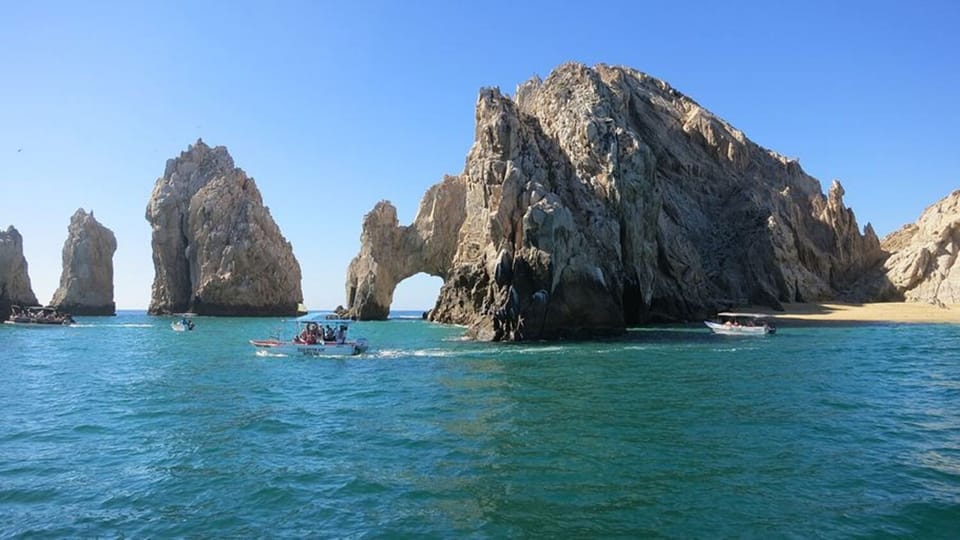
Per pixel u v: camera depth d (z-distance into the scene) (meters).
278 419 21.86
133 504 12.98
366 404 24.52
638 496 12.84
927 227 97.38
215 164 128.88
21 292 106.00
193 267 119.81
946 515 11.73
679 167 103.75
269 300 118.81
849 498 12.67
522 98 103.00
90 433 20.05
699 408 22.42
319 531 11.29
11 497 13.55
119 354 48.53
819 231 107.44
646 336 56.72
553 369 34.31
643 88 121.69
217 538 11.08
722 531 11.01
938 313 78.50
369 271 100.44
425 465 15.42
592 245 61.66
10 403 26.20
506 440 17.84
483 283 67.00
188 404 25.34
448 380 30.86
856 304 88.69
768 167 115.81
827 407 22.50
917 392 25.77
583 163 72.56
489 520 11.61
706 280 88.75
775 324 70.94
